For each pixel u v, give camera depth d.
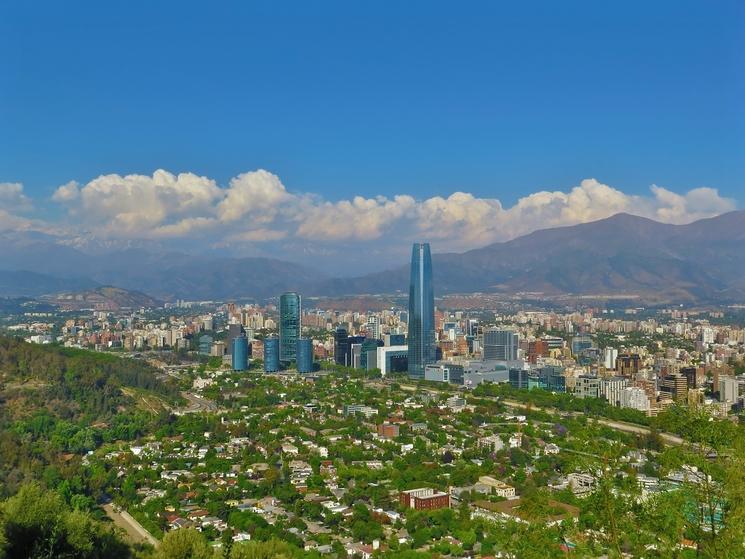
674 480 168.50
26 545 179.62
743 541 139.62
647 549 152.00
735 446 151.62
